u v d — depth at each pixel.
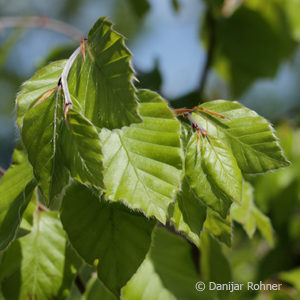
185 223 0.70
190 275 0.83
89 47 0.69
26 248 0.77
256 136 0.71
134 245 0.71
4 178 0.73
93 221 0.71
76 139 0.67
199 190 0.70
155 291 0.81
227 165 0.70
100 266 0.71
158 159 0.69
